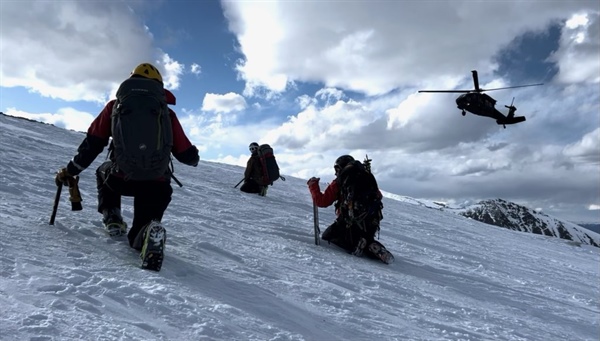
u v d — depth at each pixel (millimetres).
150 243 3562
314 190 6465
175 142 4113
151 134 3773
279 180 17984
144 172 3830
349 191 6246
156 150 3799
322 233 6930
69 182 4270
